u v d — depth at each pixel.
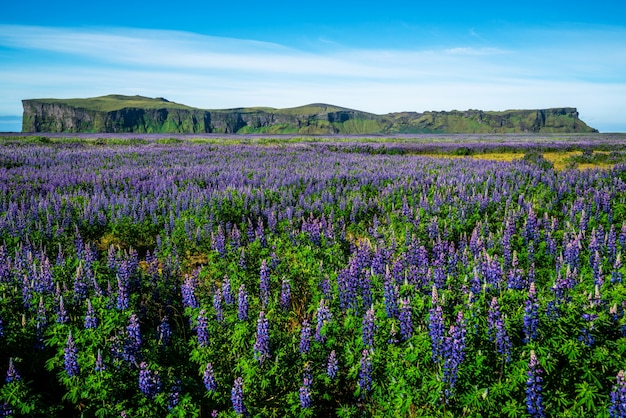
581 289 8.57
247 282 10.02
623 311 6.99
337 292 8.73
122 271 9.34
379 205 19.61
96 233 15.56
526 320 6.29
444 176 26.66
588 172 27.09
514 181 24.92
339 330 7.55
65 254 12.94
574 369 6.07
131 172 26.58
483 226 15.61
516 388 5.88
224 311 8.19
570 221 15.79
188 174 26.39
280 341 7.34
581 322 6.38
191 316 8.48
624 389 5.29
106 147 49.88
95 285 8.25
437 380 5.97
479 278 8.37
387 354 6.69
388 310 7.52
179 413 6.08
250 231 14.23
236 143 66.75
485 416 5.86
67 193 20.80
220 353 7.24
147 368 6.22
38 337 7.05
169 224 15.71
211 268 11.22
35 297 8.05
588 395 5.62
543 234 14.18
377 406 6.60
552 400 5.80
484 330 6.64
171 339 8.12
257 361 6.74
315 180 25.47
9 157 33.66
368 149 55.38
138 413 6.01
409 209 17.50
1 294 8.22
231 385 6.84
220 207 17.45
